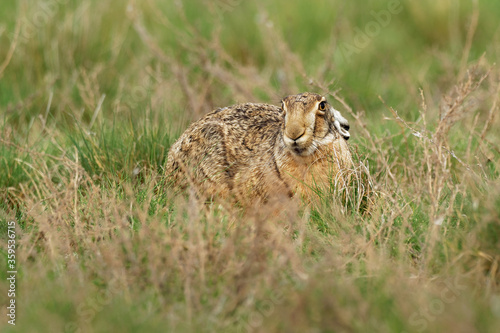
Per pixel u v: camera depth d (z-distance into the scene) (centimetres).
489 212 1526
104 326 1305
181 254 1482
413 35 3500
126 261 1508
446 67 3011
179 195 1920
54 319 1330
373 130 2389
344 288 1367
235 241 1504
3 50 2986
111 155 2209
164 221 1684
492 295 1388
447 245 1557
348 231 1680
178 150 2152
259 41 3341
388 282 1403
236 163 2028
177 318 1323
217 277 1453
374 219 1719
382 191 1825
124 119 2572
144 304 1398
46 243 1598
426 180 1756
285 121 1820
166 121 2480
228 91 2956
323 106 1844
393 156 2188
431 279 1464
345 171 1873
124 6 3331
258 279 1402
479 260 1482
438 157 1747
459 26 3459
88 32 3098
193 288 1398
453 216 1680
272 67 3144
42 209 1814
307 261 1540
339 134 1936
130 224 1719
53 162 2191
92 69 2989
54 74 2916
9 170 2153
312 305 1315
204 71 2962
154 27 3381
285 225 1723
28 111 2664
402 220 1709
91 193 1805
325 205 1792
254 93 2919
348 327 1284
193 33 3127
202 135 2105
